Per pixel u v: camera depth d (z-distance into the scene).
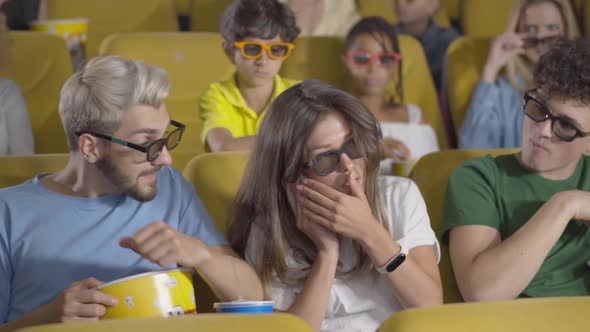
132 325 0.98
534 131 1.87
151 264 1.67
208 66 3.04
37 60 2.89
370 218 1.63
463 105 3.41
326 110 1.65
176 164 2.96
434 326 0.99
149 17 3.89
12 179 1.83
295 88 1.70
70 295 1.38
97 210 1.66
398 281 1.64
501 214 1.91
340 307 1.69
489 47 3.45
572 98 1.79
